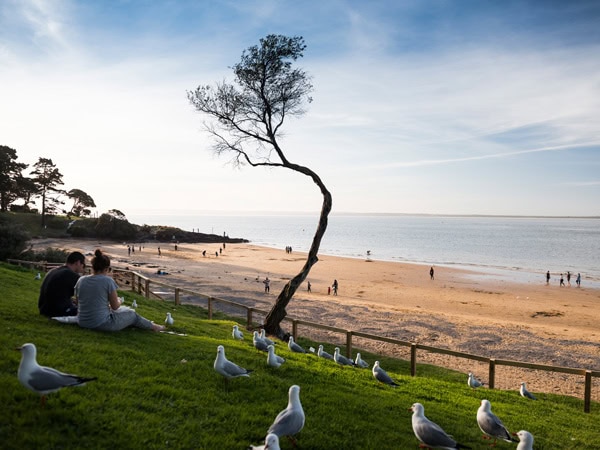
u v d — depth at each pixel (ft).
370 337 52.29
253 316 90.94
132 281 86.12
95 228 382.22
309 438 20.88
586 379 40.09
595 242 501.15
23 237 121.80
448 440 20.52
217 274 193.67
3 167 289.12
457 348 78.18
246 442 19.15
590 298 154.10
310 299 128.26
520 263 285.43
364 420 24.45
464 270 239.91
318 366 37.47
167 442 18.13
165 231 415.03
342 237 601.21
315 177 71.36
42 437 16.39
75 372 22.63
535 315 123.95
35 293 47.75
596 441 28.81
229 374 24.21
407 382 39.88
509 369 65.46
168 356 28.73
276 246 431.02
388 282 187.83
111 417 19.10
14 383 19.84
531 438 20.67
